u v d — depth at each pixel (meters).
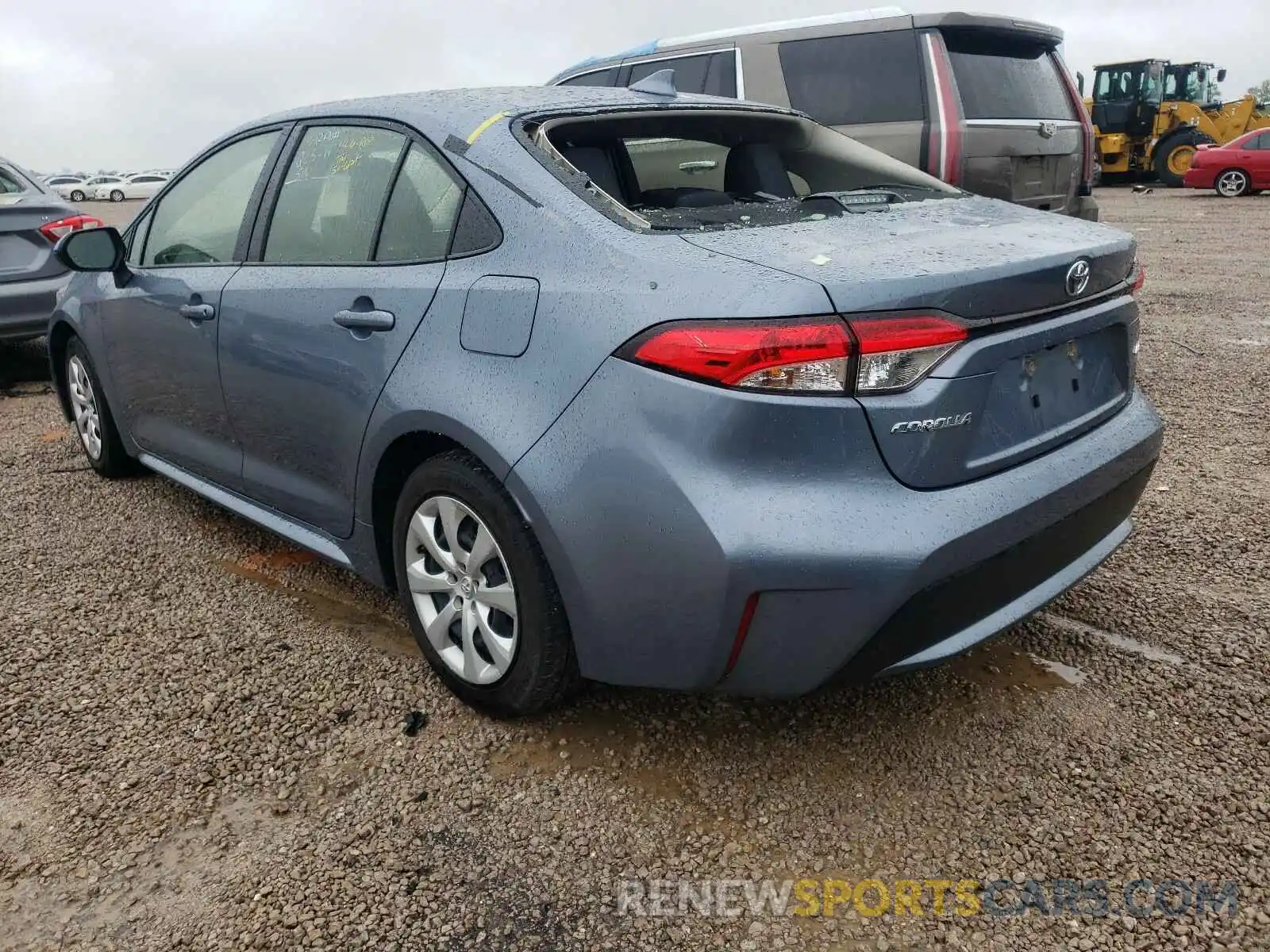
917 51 5.79
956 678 2.82
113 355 4.10
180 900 2.10
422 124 2.81
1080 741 2.53
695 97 3.22
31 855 2.23
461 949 1.96
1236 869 2.10
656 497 2.05
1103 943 1.93
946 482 2.10
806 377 1.96
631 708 2.72
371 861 2.19
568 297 2.24
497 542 2.42
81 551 3.87
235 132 3.61
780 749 2.53
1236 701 2.67
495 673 2.55
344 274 2.85
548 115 2.75
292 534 3.28
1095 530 2.51
